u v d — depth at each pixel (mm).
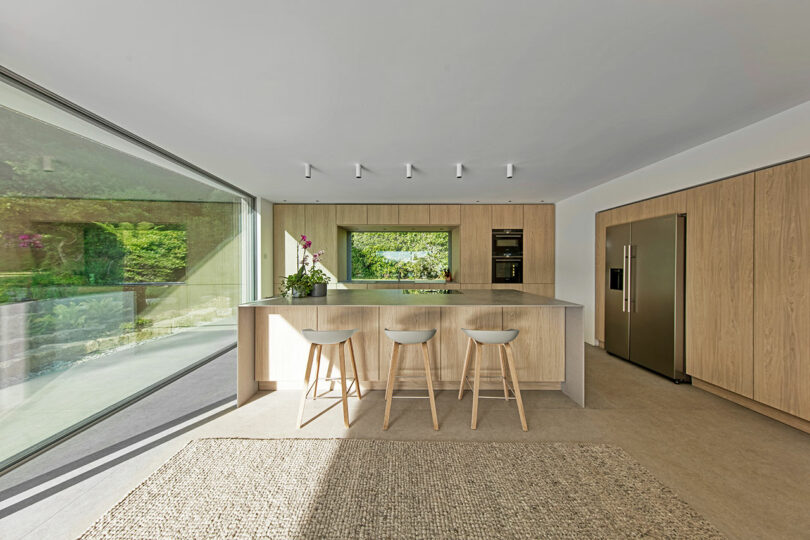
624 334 3684
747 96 2000
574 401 2646
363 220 5352
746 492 1574
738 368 2488
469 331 2223
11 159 1783
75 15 1281
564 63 1659
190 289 3486
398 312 2812
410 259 6066
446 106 2113
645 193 3426
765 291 2299
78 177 2205
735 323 2510
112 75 1721
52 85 1805
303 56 1585
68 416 2152
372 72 1729
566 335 2795
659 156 3104
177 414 2424
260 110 2143
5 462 1764
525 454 1886
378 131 2498
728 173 2564
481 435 2113
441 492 1570
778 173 2217
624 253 3586
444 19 1337
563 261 5117
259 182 4027
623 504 1492
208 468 1753
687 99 2037
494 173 3648
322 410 2482
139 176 2760
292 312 2816
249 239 4816
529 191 4551
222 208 4125
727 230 2574
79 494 1566
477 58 1613
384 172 3588
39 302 1956
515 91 1932
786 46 1522
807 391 2061
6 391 1783
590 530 1346
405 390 2885
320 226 5348
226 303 4242
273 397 2730
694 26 1385
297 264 5336
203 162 3230
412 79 1799
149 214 2885
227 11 1278
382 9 1280
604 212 4117
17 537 1310
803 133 2086
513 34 1436
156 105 2057
